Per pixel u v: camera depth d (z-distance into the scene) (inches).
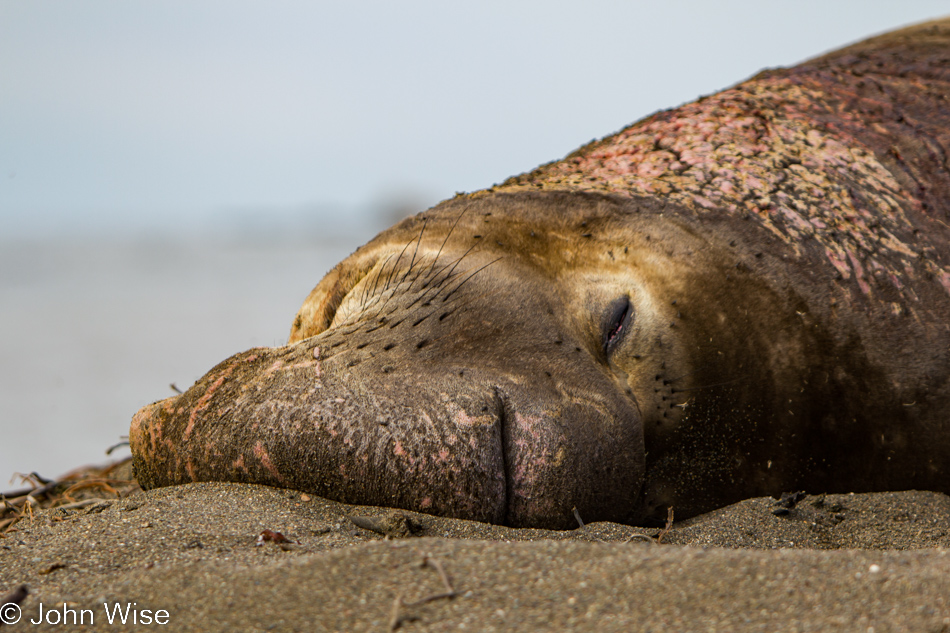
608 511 465.4
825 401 517.0
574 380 467.8
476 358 457.7
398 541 340.2
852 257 549.3
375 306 488.4
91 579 334.6
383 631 277.1
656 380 503.8
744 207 570.3
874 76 711.1
